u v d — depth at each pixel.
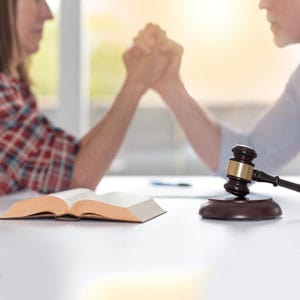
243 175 1.35
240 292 0.74
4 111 1.93
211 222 1.29
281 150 2.26
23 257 0.94
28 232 1.18
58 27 3.31
